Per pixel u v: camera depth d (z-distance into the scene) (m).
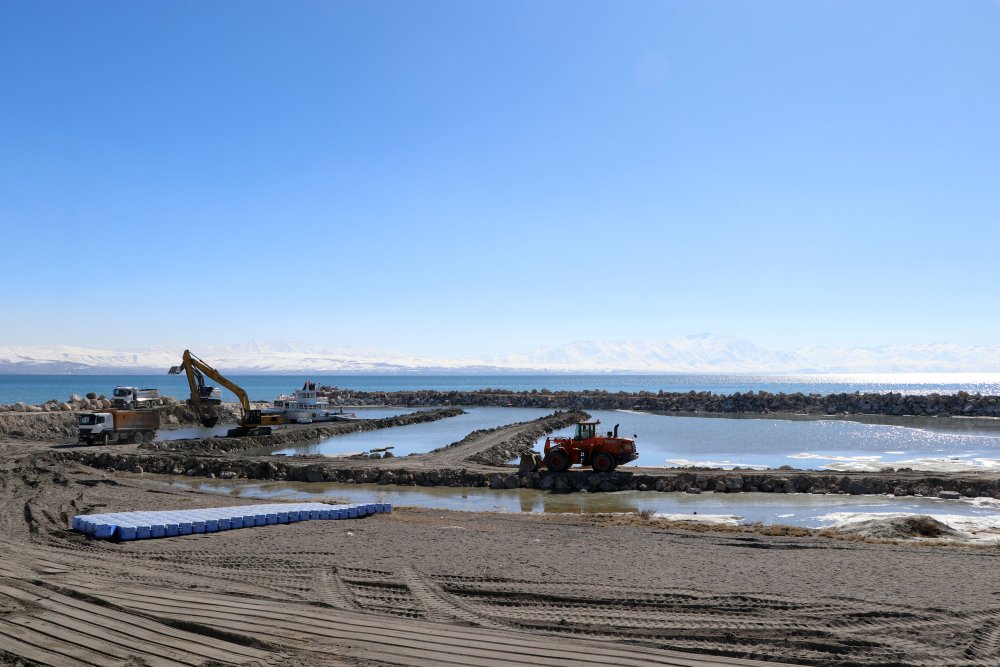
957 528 21.23
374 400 114.88
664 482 29.45
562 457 30.91
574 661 8.97
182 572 13.39
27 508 21.00
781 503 26.59
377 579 13.13
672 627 10.49
